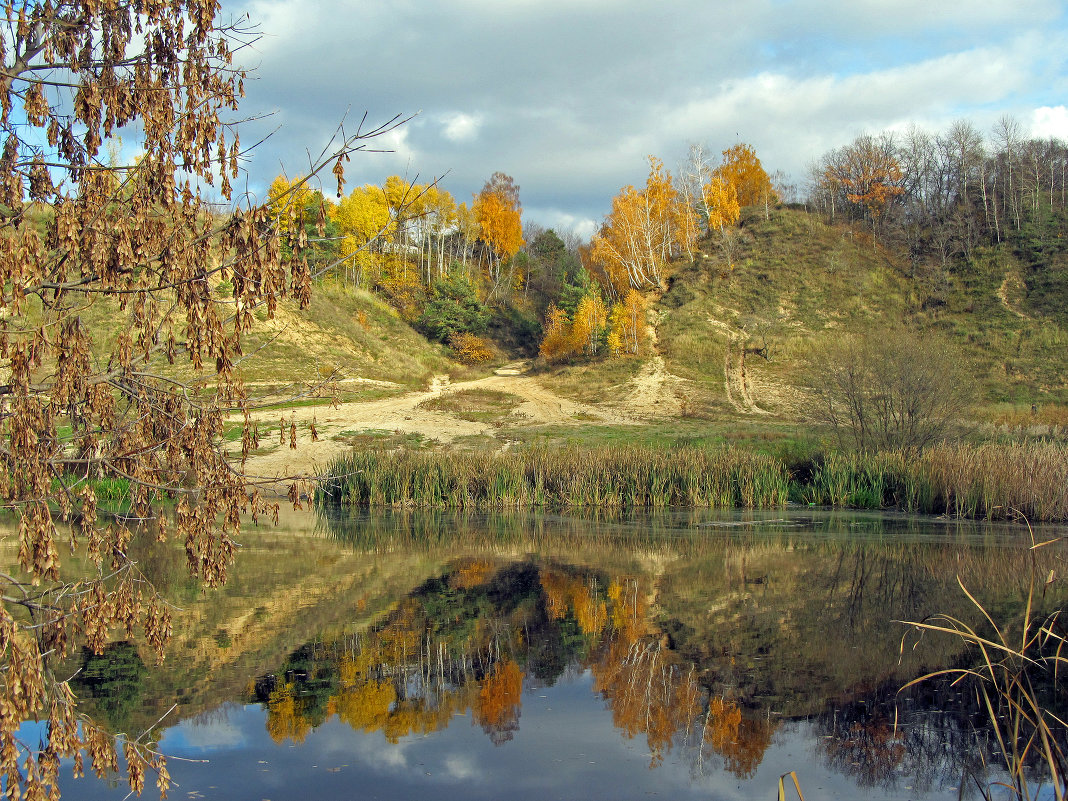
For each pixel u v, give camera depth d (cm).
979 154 7288
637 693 883
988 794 641
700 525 2098
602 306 5838
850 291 6038
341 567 1570
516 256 9100
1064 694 864
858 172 7450
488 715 820
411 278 7250
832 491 2517
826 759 721
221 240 485
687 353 5378
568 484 2552
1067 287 5641
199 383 531
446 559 1662
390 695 876
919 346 2789
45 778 469
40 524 471
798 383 4853
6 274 437
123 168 476
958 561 1589
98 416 498
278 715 817
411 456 2688
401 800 629
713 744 752
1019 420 3544
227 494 525
